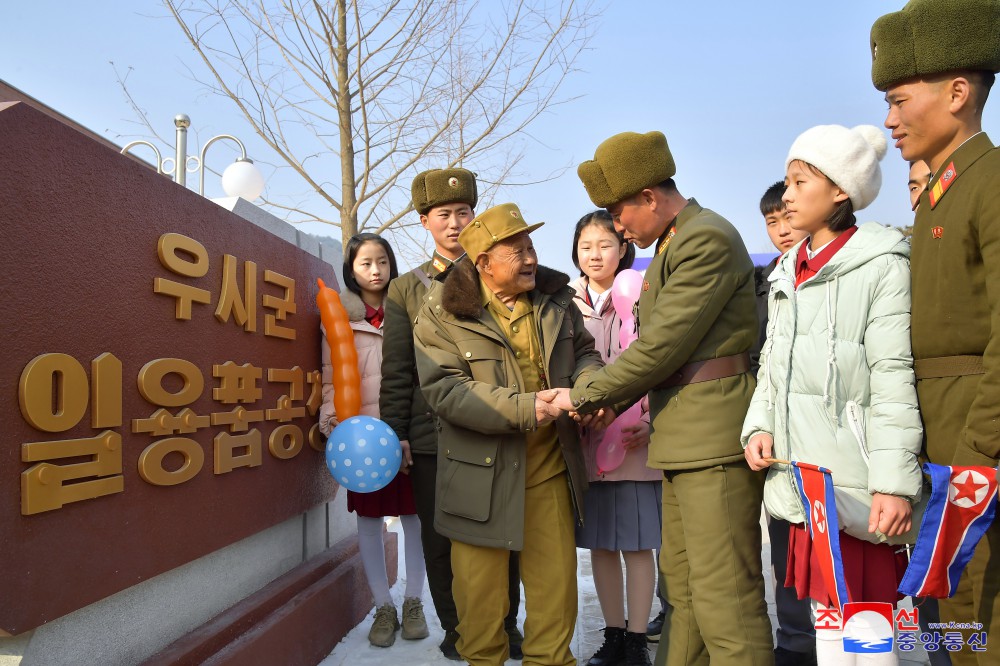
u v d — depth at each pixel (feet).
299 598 10.53
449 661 10.74
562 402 8.55
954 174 6.56
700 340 7.92
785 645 10.06
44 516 6.31
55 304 6.57
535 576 9.27
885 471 6.32
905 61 6.72
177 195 8.52
